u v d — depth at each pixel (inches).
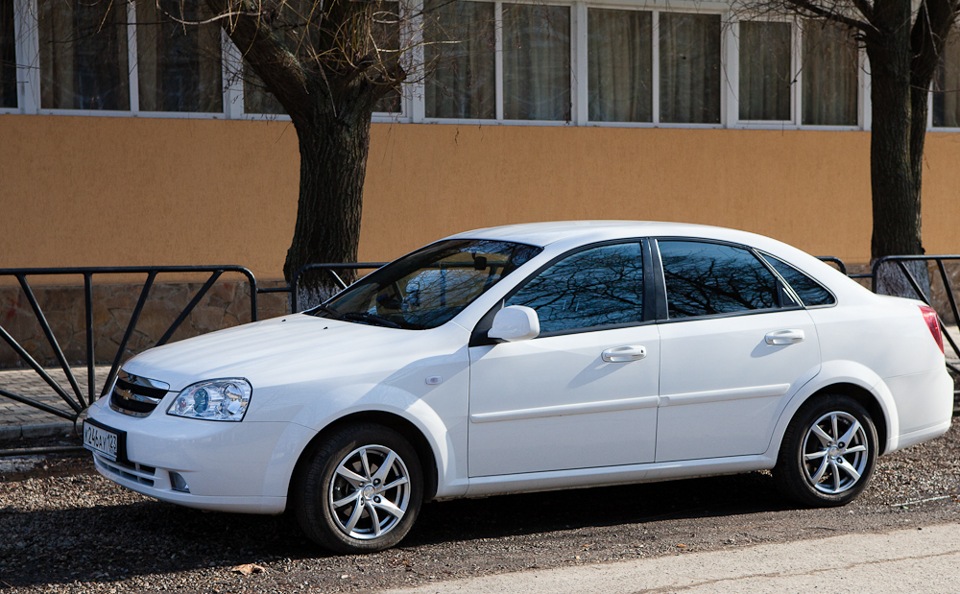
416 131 490.3
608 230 244.4
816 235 557.9
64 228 446.0
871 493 269.6
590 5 521.7
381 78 345.1
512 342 224.7
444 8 495.2
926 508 255.4
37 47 442.9
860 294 262.5
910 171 425.7
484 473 223.3
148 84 458.6
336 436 211.5
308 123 343.3
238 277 470.3
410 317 234.4
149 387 218.2
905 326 263.0
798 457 250.4
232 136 466.3
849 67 566.3
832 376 250.8
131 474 215.8
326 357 215.5
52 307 441.7
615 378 231.1
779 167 549.3
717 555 216.4
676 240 247.9
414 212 492.7
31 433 321.4
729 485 279.1
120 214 453.4
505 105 509.7
